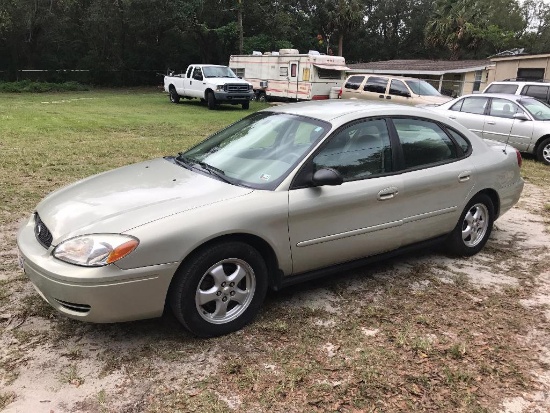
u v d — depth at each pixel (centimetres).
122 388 271
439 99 1594
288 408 259
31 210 570
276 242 332
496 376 293
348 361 301
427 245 443
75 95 2864
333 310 365
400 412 259
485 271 450
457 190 441
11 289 378
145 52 3806
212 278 314
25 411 251
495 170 475
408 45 5672
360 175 378
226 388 273
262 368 292
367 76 1798
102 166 830
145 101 2481
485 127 1128
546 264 471
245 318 332
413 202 407
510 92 1414
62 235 298
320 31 4781
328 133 367
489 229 492
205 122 1612
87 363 292
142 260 284
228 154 393
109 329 329
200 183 346
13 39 3322
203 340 319
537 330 347
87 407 256
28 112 1702
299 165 349
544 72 2127
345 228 366
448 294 398
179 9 3316
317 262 362
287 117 406
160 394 267
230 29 3434
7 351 301
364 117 392
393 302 381
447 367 298
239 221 311
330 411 258
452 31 3969
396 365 299
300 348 313
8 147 983
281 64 2412
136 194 331
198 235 297
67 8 3350
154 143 1121
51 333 322
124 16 3453
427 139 429
